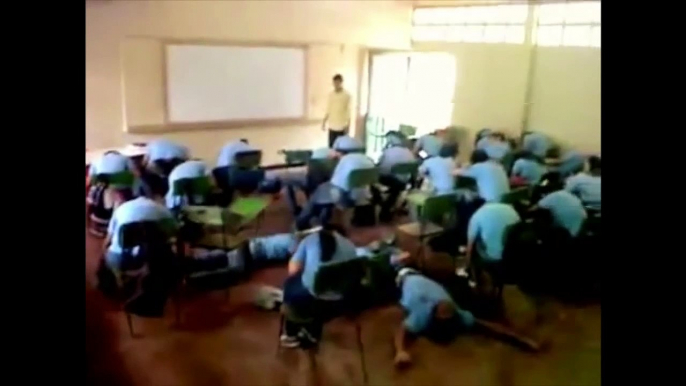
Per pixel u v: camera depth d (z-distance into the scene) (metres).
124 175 5.01
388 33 9.19
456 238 4.81
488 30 8.05
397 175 5.78
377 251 4.25
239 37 8.12
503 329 3.93
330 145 8.47
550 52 7.21
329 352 3.64
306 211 5.52
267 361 3.50
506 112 7.89
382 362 3.55
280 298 4.21
